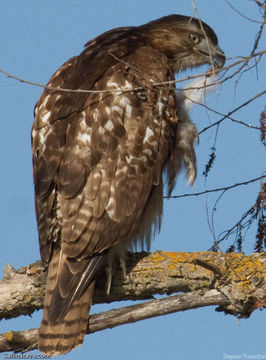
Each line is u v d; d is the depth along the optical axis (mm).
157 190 10906
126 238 9984
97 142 9906
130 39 11969
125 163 10016
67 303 9180
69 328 9086
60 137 10055
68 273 9305
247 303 9008
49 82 11273
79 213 9438
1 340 9039
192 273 9422
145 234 11062
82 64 11094
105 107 10211
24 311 9758
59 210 9555
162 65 11164
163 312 9023
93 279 9414
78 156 9742
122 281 9719
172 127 10977
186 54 12617
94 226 9461
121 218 9734
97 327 9180
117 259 9820
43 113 10664
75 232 9352
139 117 10406
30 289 9617
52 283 9312
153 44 12438
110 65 10867
